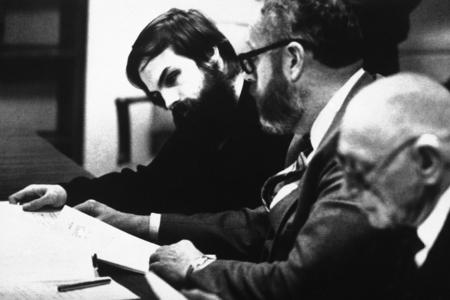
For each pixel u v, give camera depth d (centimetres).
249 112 264
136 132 374
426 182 145
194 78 278
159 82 291
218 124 269
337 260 141
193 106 273
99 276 165
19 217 197
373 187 145
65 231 187
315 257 142
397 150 146
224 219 214
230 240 209
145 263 174
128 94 378
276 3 174
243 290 150
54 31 476
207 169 269
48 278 154
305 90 172
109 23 396
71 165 290
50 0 466
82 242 178
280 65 173
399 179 145
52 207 213
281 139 257
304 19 168
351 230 141
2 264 158
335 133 153
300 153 189
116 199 260
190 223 212
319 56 168
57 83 461
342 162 150
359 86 167
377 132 148
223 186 267
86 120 429
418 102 150
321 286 143
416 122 148
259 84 178
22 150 321
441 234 144
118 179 264
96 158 401
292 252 147
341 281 142
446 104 150
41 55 473
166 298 152
